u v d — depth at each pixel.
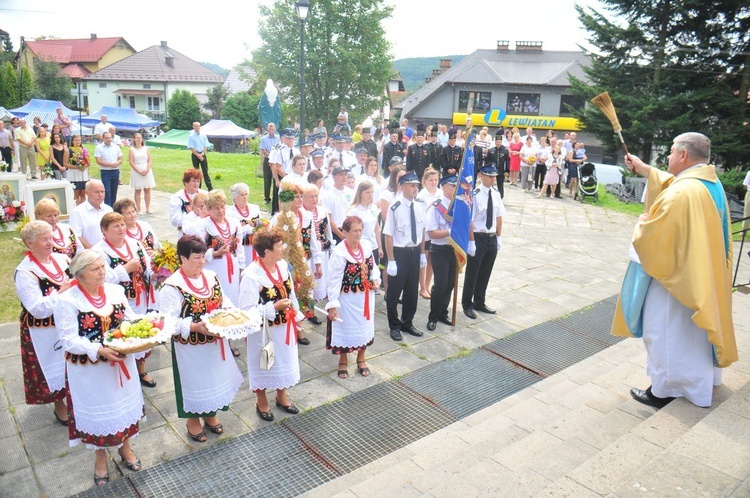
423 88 42.50
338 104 36.03
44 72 45.62
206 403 4.64
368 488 3.82
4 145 16.86
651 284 4.24
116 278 5.37
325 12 34.62
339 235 7.59
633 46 23.91
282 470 4.43
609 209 16.12
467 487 3.47
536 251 11.60
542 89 37.50
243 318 4.49
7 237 10.30
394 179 7.83
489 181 7.58
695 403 4.13
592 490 3.16
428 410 5.40
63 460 4.48
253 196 14.48
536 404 5.09
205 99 58.00
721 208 4.03
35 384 4.79
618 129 4.46
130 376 4.23
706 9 22.72
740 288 7.38
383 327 7.39
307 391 5.70
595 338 7.22
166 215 12.59
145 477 4.30
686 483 3.08
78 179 12.48
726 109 22.56
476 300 8.03
